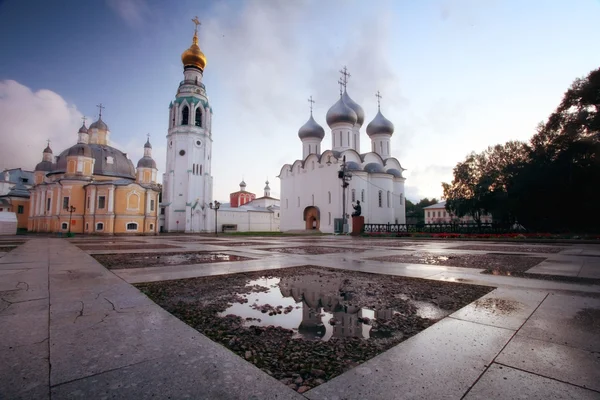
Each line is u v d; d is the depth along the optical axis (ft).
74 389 7.68
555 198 98.84
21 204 196.34
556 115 103.09
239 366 9.09
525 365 9.02
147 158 182.70
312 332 12.19
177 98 198.18
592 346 10.28
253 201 285.02
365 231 122.42
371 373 8.69
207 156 200.85
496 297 17.13
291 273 26.48
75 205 144.97
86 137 177.37
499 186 130.72
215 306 15.94
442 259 35.86
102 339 10.96
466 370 8.78
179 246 59.57
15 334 11.35
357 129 181.37
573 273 24.86
